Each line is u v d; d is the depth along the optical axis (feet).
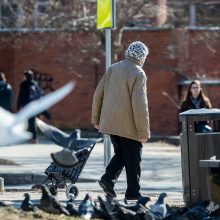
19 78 167.12
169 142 138.51
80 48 164.96
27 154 106.01
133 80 53.67
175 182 83.30
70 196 56.85
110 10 75.92
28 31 165.17
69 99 166.40
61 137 32.91
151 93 163.94
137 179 53.98
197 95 83.25
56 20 160.15
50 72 166.91
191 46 164.86
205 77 164.35
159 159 106.01
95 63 165.27
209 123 58.34
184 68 163.73
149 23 169.58
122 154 55.16
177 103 162.30
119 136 54.08
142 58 54.75
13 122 21.54
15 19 166.20
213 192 50.65
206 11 185.37
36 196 60.59
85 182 79.05
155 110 163.63
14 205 51.42
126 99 53.98
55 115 166.40
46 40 165.58
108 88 55.16
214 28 165.58
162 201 44.86
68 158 33.09
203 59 165.27
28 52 166.91
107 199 46.75
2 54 167.12
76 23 157.17
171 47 164.04
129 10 150.20
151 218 43.29
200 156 53.11
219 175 50.62
